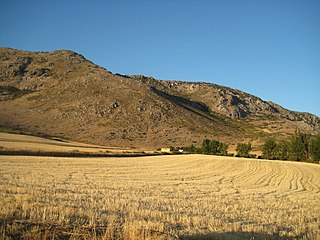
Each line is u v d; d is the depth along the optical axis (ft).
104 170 142.92
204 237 37.73
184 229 41.63
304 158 253.65
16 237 29.73
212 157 240.94
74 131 485.97
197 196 80.07
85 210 46.60
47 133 460.55
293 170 181.47
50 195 60.70
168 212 53.06
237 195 86.58
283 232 44.29
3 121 493.77
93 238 31.71
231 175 151.02
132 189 85.56
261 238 40.14
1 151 191.31
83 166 154.20
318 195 97.91
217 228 43.27
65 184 86.58
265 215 58.54
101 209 50.67
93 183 94.53
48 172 119.24
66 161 171.73
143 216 47.47
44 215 36.91
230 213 58.80
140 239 32.86
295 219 56.44
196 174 147.74
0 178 87.66
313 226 51.06
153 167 171.32
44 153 208.33
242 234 41.09
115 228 36.86
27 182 82.74
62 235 32.14
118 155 250.37
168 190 88.58
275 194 94.73
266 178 146.00
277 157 279.28
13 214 37.65
